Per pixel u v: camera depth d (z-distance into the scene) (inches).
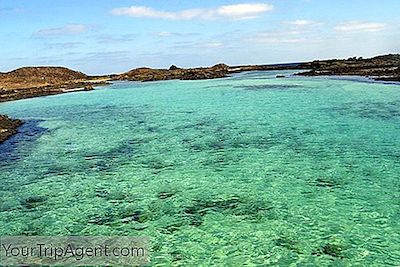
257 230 489.7
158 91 2225.6
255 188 619.8
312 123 1047.0
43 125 1254.9
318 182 631.2
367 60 3356.3
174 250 454.3
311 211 531.8
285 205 554.6
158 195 612.4
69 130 1143.6
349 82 2004.2
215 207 561.0
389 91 1544.0
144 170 732.0
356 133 911.7
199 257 437.4
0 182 698.2
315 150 799.7
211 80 2871.6
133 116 1354.6
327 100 1427.2
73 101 1935.3
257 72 3627.0
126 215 550.0
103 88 2662.4
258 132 980.6
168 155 820.0
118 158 816.9
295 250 440.1
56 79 3373.5
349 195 577.0
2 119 1267.2
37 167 776.3
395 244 442.3
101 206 582.2
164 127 1114.1
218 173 695.7
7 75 3245.6
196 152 831.7
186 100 1716.3
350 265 406.9
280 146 844.0
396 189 589.6
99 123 1243.2
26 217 556.1
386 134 888.9
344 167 692.7
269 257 429.4
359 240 453.7
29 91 2412.6
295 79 2452.0
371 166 690.2
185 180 668.7
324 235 468.4
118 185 661.3
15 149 925.8
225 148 851.4
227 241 467.8
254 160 757.3
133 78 3462.1
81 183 677.9
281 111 1264.8
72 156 845.8
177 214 545.6
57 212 568.1
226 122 1135.0
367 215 513.0
